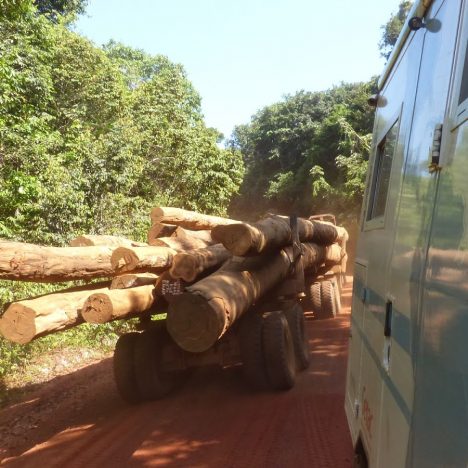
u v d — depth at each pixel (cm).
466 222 166
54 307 564
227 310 642
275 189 4359
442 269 186
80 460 575
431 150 214
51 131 1441
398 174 303
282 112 4766
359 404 375
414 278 225
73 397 837
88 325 1164
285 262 893
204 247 806
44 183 1210
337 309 1480
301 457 540
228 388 809
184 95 2330
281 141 4666
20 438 674
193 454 568
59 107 1694
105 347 1155
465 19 201
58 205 1204
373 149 464
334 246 1525
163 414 710
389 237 303
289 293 920
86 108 1731
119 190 1506
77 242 688
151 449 590
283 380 759
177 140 2017
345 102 4488
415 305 219
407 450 210
